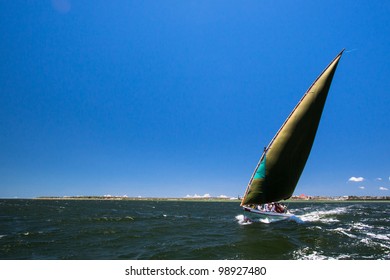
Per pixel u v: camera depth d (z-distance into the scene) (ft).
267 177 92.12
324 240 65.72
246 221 101.86
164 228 96.32
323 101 86.53
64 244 67.82
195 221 123.75
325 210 199.52
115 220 128.47
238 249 58.44
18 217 146.92
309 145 91.61
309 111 86.69
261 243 63.21
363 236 72.02
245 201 98.43
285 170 91.97
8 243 69.26
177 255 54.90
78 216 152.76
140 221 124.26
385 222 109.60
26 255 57.57
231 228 92.84
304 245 61.05
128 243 68.49
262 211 96.99
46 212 192.24
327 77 84.07
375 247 59.21
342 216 136.46
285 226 90.43
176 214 178.50
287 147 89.15
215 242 66.80
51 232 86.99
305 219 114.62
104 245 66.33
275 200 97.35
